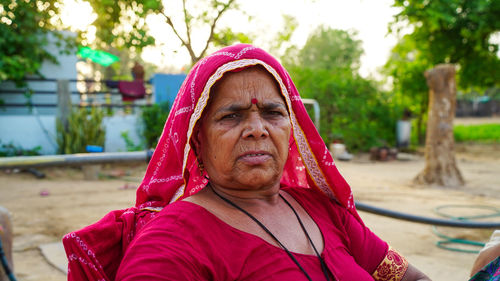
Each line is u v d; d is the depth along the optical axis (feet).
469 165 40.32
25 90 35.70
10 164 7.62
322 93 47.14
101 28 30.58
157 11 26.30
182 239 3.84
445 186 28.17
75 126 30.66
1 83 35.55
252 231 4.21
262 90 4.28
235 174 4.24
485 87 53.31
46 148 32.68
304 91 47.73
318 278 4.22
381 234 16.83
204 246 3.88
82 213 18.49
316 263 4.32
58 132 31.27
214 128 4.24
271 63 4.41
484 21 42.47
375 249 5.16
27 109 36.70
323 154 4.96
